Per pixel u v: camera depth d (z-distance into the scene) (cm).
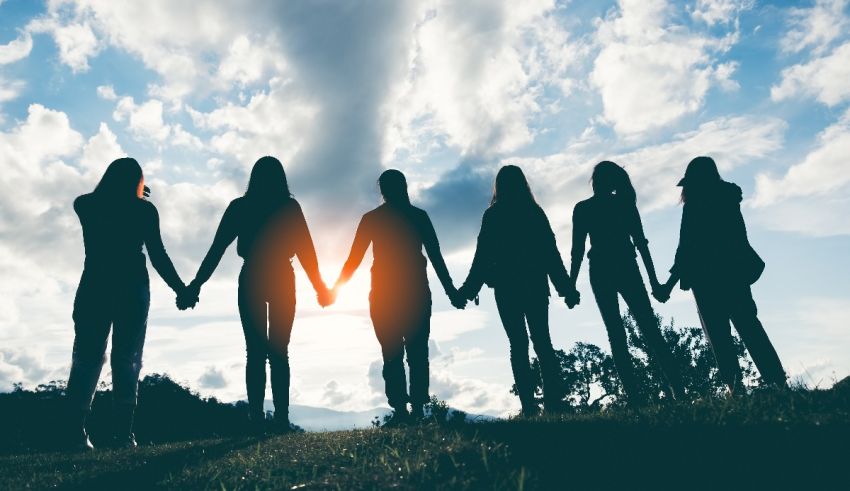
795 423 310
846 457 267
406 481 285
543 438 347
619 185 638
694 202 590
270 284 564
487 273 609
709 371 3200
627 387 605
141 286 620
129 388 610
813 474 256
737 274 562
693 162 603
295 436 509
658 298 639
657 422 355
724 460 277
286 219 575
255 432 558
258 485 307
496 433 379
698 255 579
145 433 2236
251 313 561
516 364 584
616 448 306
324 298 609
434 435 384
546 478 273
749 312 558
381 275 585
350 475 310
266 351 571
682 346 3353
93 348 598
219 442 533
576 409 567
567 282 608
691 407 389
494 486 259
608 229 626
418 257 595
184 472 359
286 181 598
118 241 610
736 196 584
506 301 589
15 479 396
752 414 341
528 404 574
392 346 585
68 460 480
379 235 590
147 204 632
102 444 600
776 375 538
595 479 271
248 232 575
